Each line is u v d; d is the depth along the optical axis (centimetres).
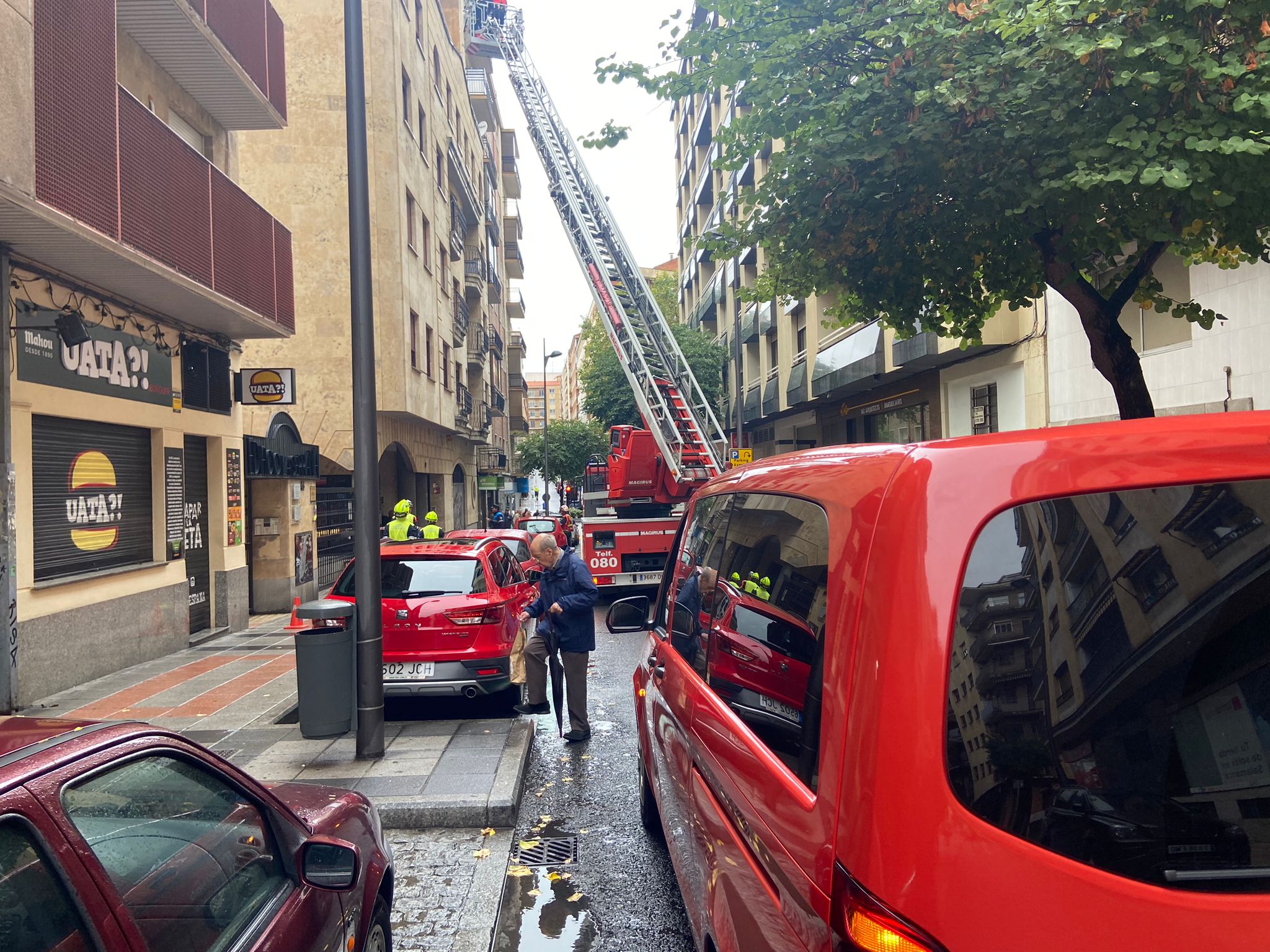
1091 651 145
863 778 147
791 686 197
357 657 610
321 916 240
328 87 2116
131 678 921
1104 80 513
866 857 142
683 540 420
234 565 1298
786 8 659
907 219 668
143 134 860
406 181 2231
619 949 368
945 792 140
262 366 2103
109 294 965
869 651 155
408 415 2230
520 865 456
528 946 371
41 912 151
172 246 912
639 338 1791
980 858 135
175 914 184
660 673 390
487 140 4178
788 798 180
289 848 243
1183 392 998
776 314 2756
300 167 2112
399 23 2211
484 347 3681
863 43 644
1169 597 147
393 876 314
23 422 804
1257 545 148
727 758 241
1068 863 134
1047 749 140
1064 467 154
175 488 1112
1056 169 550
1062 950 130
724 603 288
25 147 663
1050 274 658
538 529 2245
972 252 675
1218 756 139
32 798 159
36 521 842
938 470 159
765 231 721
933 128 574
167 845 192
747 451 2297
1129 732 141
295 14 2109
